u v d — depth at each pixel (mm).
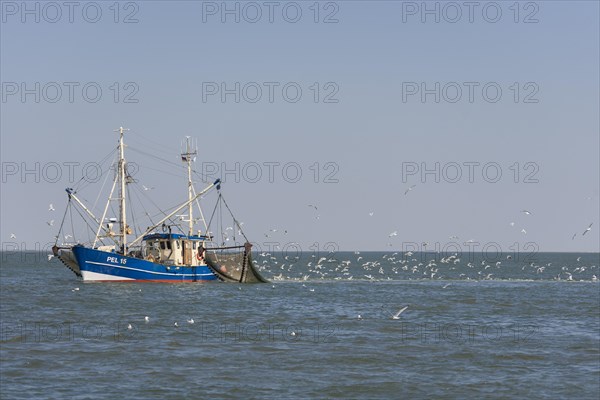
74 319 141500
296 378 91500
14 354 103438
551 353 107688
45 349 107062
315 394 84812
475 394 85500
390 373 94500
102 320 139875
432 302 181625
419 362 100875
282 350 107812
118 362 98812
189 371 94188
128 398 82000
